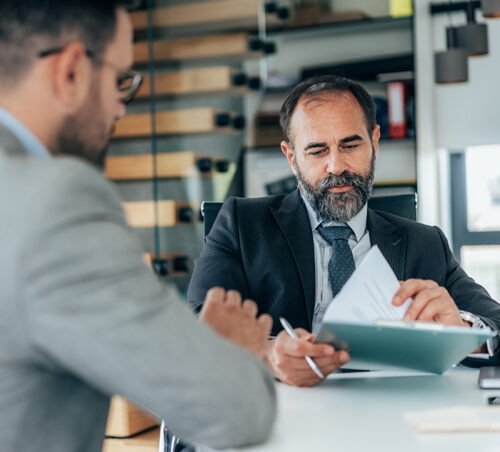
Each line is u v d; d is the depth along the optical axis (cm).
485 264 466
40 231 64
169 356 69
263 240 171
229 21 428
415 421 94
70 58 75
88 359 66
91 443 75
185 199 389
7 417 67
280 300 165
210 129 409
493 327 139
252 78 433
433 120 451
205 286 167
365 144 169
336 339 109
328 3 440
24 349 66
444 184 461
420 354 113
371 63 425
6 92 74
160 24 430
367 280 122
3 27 73
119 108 83
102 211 70
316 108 169
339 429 93
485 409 99
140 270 71
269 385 79
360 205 169
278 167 446
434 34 455
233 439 74
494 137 441
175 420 71
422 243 174
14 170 68
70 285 65
